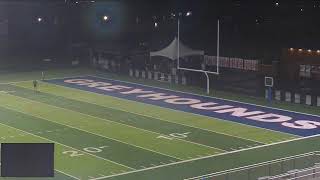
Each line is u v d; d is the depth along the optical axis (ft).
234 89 133.90
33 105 115.34
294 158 76.95
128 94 128.98
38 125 98.02
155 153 81.76
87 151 82.43
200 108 114.32
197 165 75.92
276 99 124.06
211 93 130.93
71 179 69.82
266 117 106.52
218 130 96.02
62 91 131.95
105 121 101.91
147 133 93.56
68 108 112.88
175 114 108.47
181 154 81.30
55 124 99.04
